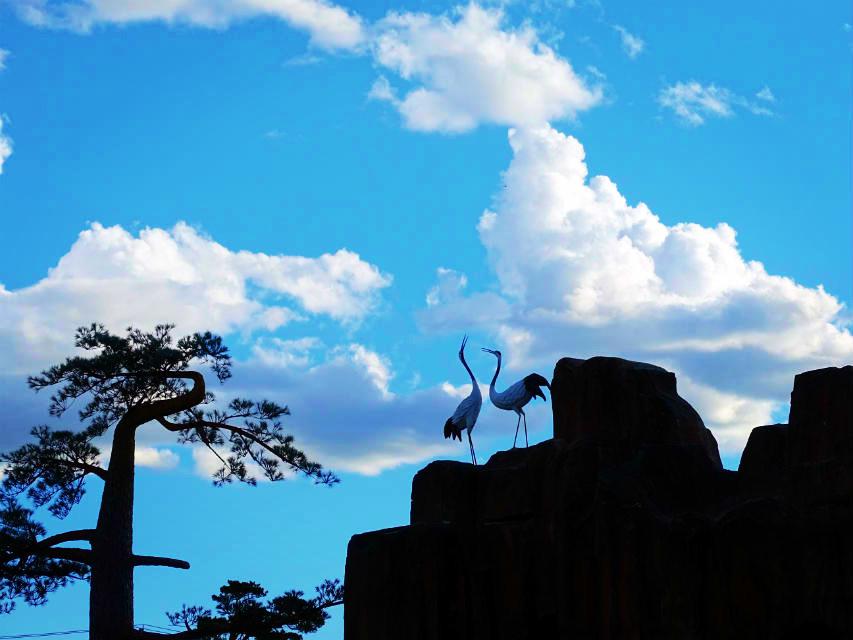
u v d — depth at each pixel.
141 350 37.00
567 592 24.61
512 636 25.81
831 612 21.42
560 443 26.70
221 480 38.09
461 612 26.59
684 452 25.03
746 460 24.67
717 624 22.47
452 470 28.20
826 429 22.52
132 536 36.53
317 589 36.34
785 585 21.94
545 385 29.00
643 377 26.67
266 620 36.06
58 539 36.31
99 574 35.81
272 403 38.03
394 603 26.94
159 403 36.91
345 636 27.73
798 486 22.64
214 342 37.53
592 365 26.95
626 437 26.03
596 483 25.05
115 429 37.16
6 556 36.16
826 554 21.69
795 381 23.42
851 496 21.78
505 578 26.12
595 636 24.09
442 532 27.08
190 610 36.78
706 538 22.92
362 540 28.12
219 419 38.16
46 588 37.00
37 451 36.75
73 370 36.81
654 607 23.16
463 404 30.92
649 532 23.47
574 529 24.84
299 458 37.69
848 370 22.55
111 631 35.41
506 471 27.25
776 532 22.16
